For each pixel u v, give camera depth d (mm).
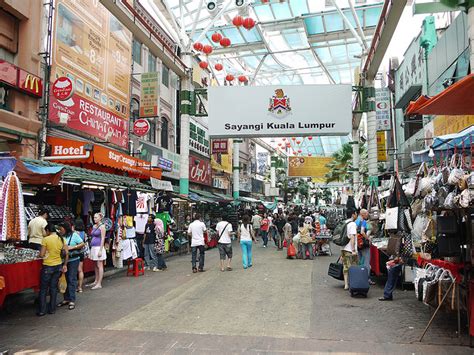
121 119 17859
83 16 15172
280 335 5977
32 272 7453
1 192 6000
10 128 11680
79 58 14883
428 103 6406
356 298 8562
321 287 9852
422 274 6707
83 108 14836
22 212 6246
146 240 13016
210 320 6840
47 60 13078
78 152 12547
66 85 12398
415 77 20969
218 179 34000
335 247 21594
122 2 16875
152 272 12539
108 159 13164
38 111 12805
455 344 5512
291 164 43906
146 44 18562
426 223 7625
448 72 16312
